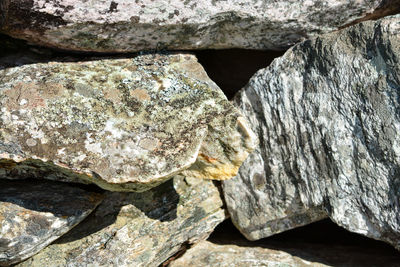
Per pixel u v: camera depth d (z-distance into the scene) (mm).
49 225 2061
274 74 2297
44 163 1867
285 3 2164
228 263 2590
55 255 2203
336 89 2094
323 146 2191
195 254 2676
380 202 2070
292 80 2240
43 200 2092
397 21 1916
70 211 2109
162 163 1837
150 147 1869
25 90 1944
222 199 2660
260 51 2750
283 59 2270
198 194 2549
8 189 2104
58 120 1882
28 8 1812
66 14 1878
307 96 2201
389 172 2008
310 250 2740
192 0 2035
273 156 2410
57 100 1940
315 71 2154
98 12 1920
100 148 1834
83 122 1896
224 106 2059
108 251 2281
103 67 2168
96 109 1954
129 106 1991
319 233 3012
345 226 2209
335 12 2254
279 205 2463
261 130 2424
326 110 2145
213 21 2146
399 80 1882
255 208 2551
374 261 2592
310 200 2312
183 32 2145
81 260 2229
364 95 2008
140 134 1901
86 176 1819
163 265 2643
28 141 1814
